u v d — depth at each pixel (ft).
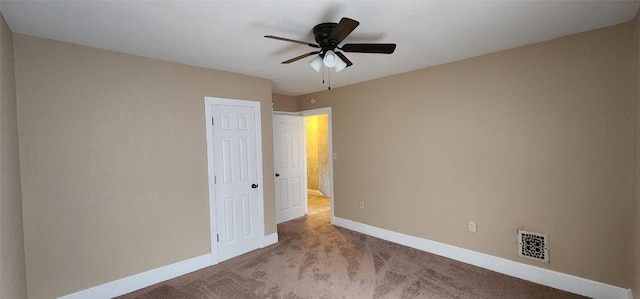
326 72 11.39
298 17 6.42
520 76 8.69
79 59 7.84
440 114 10.60
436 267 9.82
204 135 10.35
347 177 14.28
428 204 11.12
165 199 9.41
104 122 8.23
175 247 9.61
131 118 8.71
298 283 8.95
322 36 6.75
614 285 7.41
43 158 7.27
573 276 7.98
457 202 10.30
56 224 7.47
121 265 8.52
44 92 7.29
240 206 11.42
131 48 8.23
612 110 7.27
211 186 10.48
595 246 7.64
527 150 8.64
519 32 7.57
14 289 5.97
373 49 6.82
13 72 6.70
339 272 9.61
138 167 8.85
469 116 9.85
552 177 8.24
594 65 7.47
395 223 12.30
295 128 16.75
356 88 13.55
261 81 12.12
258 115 12.00
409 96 11.50
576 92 7.76
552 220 8.29
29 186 7.06
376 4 5.91
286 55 9.11
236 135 11.30
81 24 6.55
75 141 7.76
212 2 5.66
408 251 11.29
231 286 8.86
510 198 9.05
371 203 13.23
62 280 7.56
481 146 9.61
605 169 7.43
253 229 11.84
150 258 9.08
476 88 9.63
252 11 6.09
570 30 7.48
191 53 8.78
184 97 9.87
